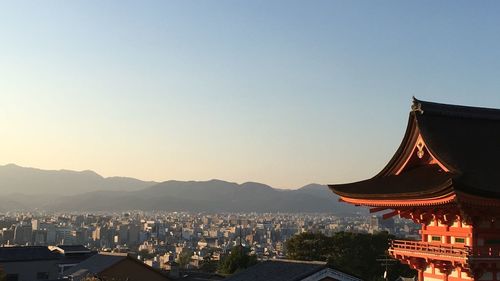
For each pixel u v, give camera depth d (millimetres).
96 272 70750
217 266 124375
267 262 56500
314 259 97375
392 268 97062
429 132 29531
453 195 24125
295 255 99500
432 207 28203
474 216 26766
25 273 85125
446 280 28938
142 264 74500
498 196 24422
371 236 100750
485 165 28125
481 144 30156
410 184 28531
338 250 98188
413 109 30344
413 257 30609
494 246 27391
